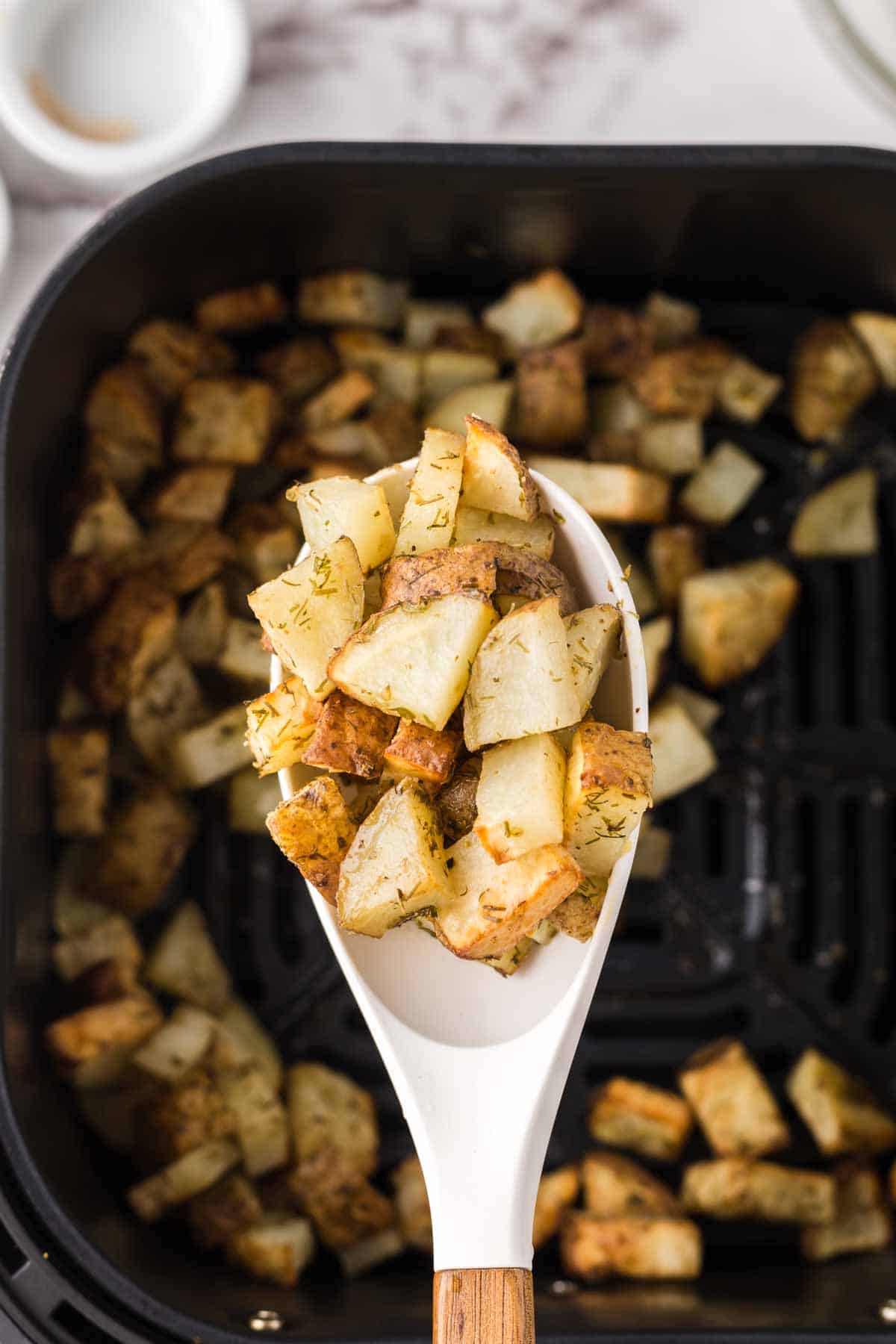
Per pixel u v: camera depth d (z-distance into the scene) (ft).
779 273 1.49
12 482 1.28
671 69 1.57
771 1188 1.41
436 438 1.07
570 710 1.00
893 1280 1.39
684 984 1.50
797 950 1.52
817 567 1.55
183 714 1.42
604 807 1.00
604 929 1.06
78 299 1.33
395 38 1.57
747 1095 1.43
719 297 1.54
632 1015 1.50
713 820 1.53
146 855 1.40
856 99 1.56
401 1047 1.07
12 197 1.56
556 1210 1.41
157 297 1.43
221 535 1.42
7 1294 1.23
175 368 1.44
